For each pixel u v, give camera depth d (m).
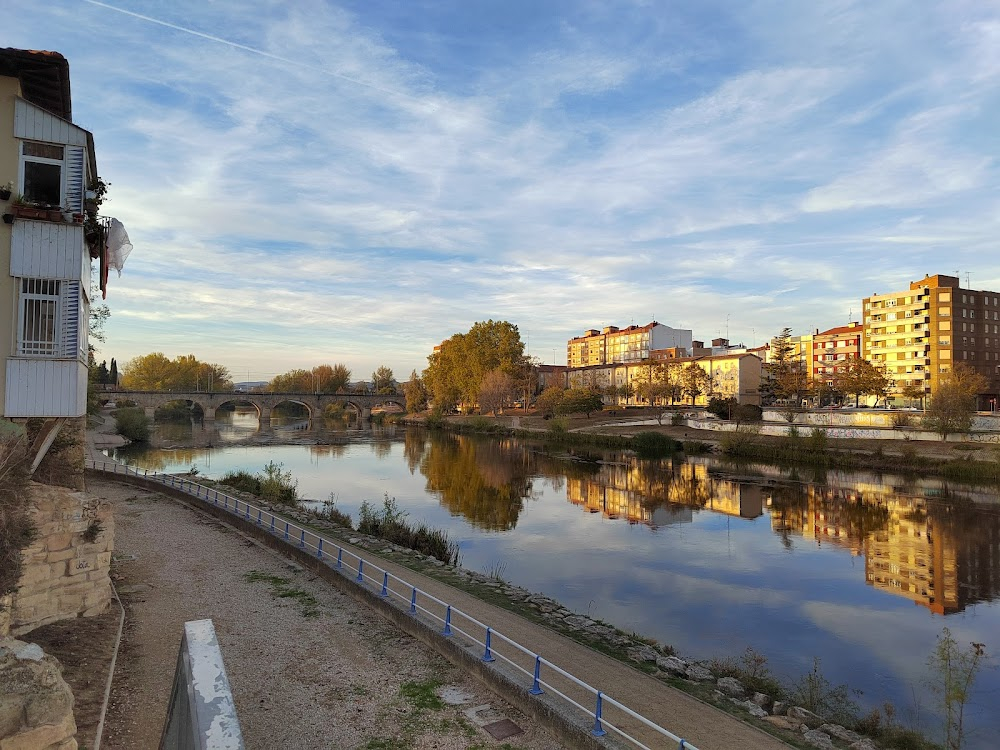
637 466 62.03
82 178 15.21
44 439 15.04
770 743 10.50
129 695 11.46
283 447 80.00
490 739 10.34
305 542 22.11
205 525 26.61
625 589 23.38
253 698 11.59
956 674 16.48
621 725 10.64
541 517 37.19
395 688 12.12
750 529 34.59
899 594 23.45
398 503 40.81
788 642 18.70
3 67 14.45
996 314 100.62
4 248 14.31
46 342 14.58
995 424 61.19
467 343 126.12
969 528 34.81
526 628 15.68
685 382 110.81
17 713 6.38
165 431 102.12
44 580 13.20
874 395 100.75
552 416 107.56
